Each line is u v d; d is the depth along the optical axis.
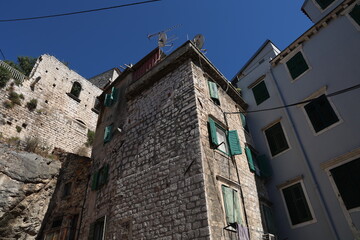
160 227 7.81
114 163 11.59
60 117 22.84
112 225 9.36
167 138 9.65
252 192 9.74
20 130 18.69
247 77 15.54
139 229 8.34
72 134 23.20
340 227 8.38
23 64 29.72
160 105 11.09
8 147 13.86
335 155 9.41
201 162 7.96
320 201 9.13
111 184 10.91
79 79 27.22
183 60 11.48
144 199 8.89
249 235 8.01
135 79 14.34
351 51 10.23
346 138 9.27
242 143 11.55
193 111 9.37
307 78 11.64
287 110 11.97
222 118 10.91
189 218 7.24
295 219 9.84
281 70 13.21
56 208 13.84
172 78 11.44
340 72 10.33
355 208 8.22
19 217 12.72
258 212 9.34
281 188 10.81
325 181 9.35
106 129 13.64
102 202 10.85
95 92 28.69
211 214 7.04
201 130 8.87
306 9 14.34
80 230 11.14
